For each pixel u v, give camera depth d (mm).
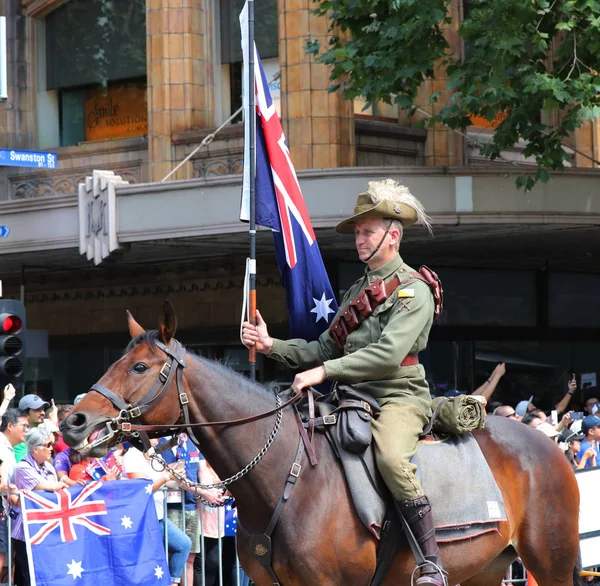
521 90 13750
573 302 20734
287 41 16422
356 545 5895
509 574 10148
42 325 21797
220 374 6008
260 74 8234
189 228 14930
